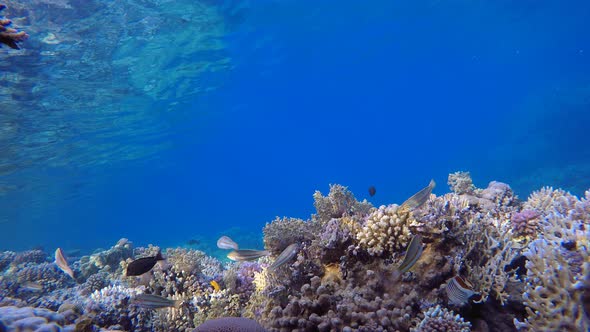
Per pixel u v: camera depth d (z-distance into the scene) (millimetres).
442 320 3691
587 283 3104
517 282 4449
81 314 5473
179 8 16719
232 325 3211
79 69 18359
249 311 5660
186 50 21891
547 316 3367
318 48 31391
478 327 4082
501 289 4207
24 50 14781
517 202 7867
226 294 6273
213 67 26734
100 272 11555
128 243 13258
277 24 23344
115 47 17797
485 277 4289
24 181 37531
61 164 35438
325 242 5098
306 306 4219
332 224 5402
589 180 24438
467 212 5328
